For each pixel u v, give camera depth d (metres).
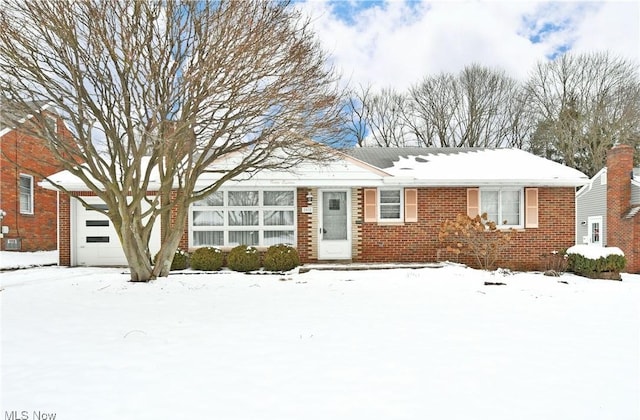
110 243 12.93
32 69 6.87
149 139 8.12
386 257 12.88
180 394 3.35
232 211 12.75
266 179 12.03
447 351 4.44
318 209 12.84
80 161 12.78
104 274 10.58
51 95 7.10
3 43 6.81
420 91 33.41
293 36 7.59
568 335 5.09
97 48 6.80
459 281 9.47
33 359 4.13
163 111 6.93
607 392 3.43
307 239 12.77
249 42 6.97
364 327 5.41
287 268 11.42
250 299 7.26
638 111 28.45
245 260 11.33
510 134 33.09
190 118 6.94
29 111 7.27
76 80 6.98
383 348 4.54
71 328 5.27
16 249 14.86
